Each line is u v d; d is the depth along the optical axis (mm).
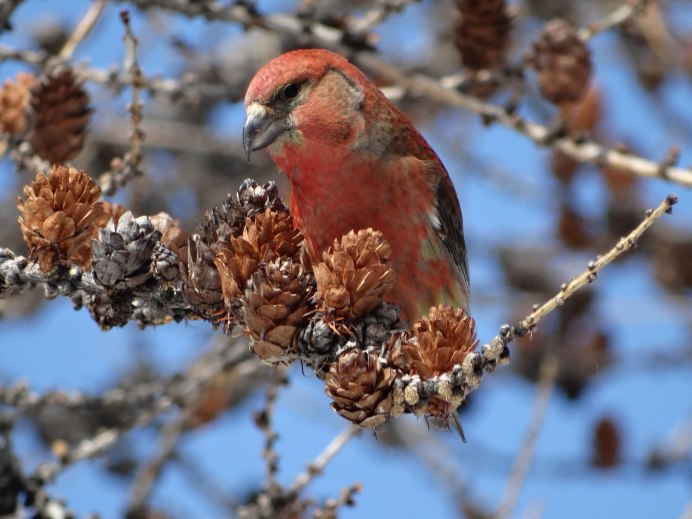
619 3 17234
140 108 8195
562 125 10523
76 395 9961
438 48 17203
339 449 8945
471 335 5926
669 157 10031
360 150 8547
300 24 10844
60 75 8508
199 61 14945
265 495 8898
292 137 8586
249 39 17359
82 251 6535
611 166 10305
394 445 15102
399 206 8586
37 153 8547
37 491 9125
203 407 12508
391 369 5762
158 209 17203
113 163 8266
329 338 5938
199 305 6238
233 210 6297
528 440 9820
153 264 6266
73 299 6625
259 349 6016
